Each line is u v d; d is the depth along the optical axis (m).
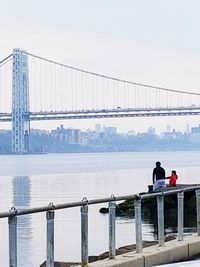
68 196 75.88
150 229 35.97
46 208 13.43
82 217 14.76
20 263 25.34
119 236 32.72
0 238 35.28
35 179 126.38
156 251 16.58
